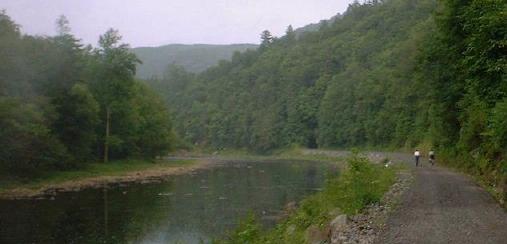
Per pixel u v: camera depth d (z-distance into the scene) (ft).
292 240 50.24
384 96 303.27
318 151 352.08
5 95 137.49
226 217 90.43
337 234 44.75
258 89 545.03
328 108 384.06
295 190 128.98
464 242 37.04
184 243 69.92
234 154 463.01
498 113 53.06
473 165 91.30
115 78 206.18
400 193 65.98
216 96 619.26
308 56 545.03
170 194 123.85
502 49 58.18
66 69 163.94
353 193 60.95
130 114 219.41
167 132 277.03
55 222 84.38
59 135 163.02
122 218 89.35
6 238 71.56
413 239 38.60
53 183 141.59
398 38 390.42
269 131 452.35
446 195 62.44
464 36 82.94
